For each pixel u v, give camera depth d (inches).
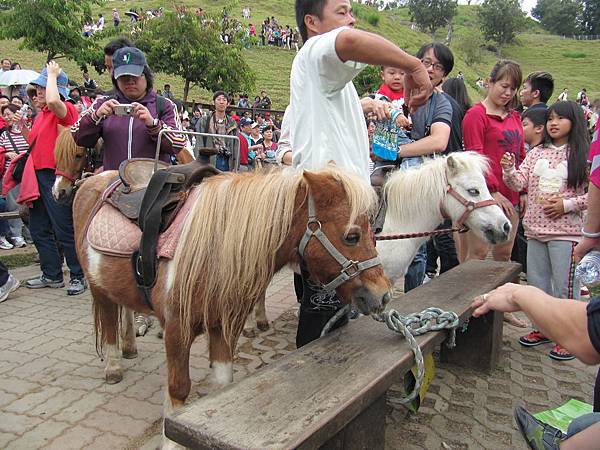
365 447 76.8
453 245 176.7
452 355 134.0
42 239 189.6
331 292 85.8
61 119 173.8
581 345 57.8
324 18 81.1
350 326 89.0
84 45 591.5
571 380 127.2
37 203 185.2
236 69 683.4
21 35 558.9
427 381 102.0
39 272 216.1
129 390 116.0
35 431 99.2
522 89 197.6
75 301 179.3
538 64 2432.3
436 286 117.5
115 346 119.0
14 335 147.7
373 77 693.3
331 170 73.6
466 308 99.3
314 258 74.8
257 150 414.3
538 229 141.9
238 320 80.2
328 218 73.0
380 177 133.7
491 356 128.7
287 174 77.3
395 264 122.6
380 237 110.3
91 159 153.6
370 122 128.7
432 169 122.8
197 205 79.3
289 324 163.2
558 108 135.9
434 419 107.9
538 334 148.3
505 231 119.0
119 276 91.7
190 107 574.2
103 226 94.8
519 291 67.0
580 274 92.3
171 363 81.7
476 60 2252.7
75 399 111.7
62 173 149.4
